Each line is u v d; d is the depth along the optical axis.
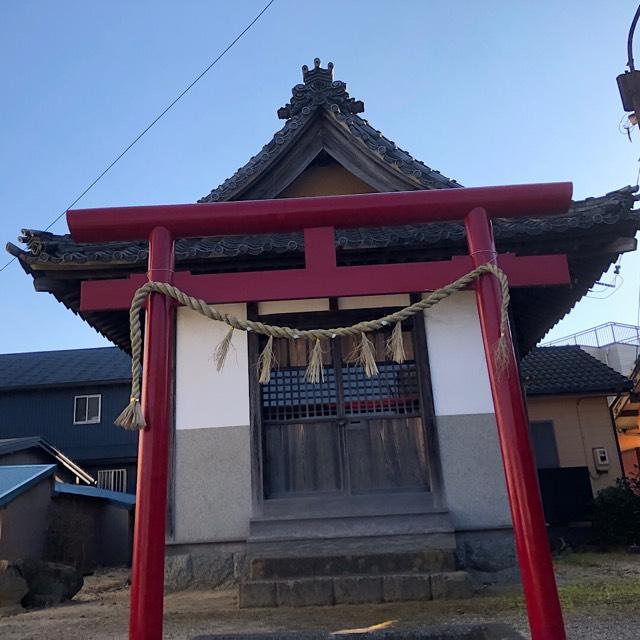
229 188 7.94
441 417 6.96
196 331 7.29
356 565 6.10
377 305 7.31
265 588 5.78
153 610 2.97
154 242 3.59
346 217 3.69
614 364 29.00
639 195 6.51
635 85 7.57
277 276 3.78
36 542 11.69
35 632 5.45
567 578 6.88
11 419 22.08
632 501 10.38
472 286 3.75
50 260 6.55
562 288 7.38
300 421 7.11
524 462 3.19
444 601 5.63
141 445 3.24
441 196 3.69
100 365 23.89
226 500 6.83
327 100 8.20
